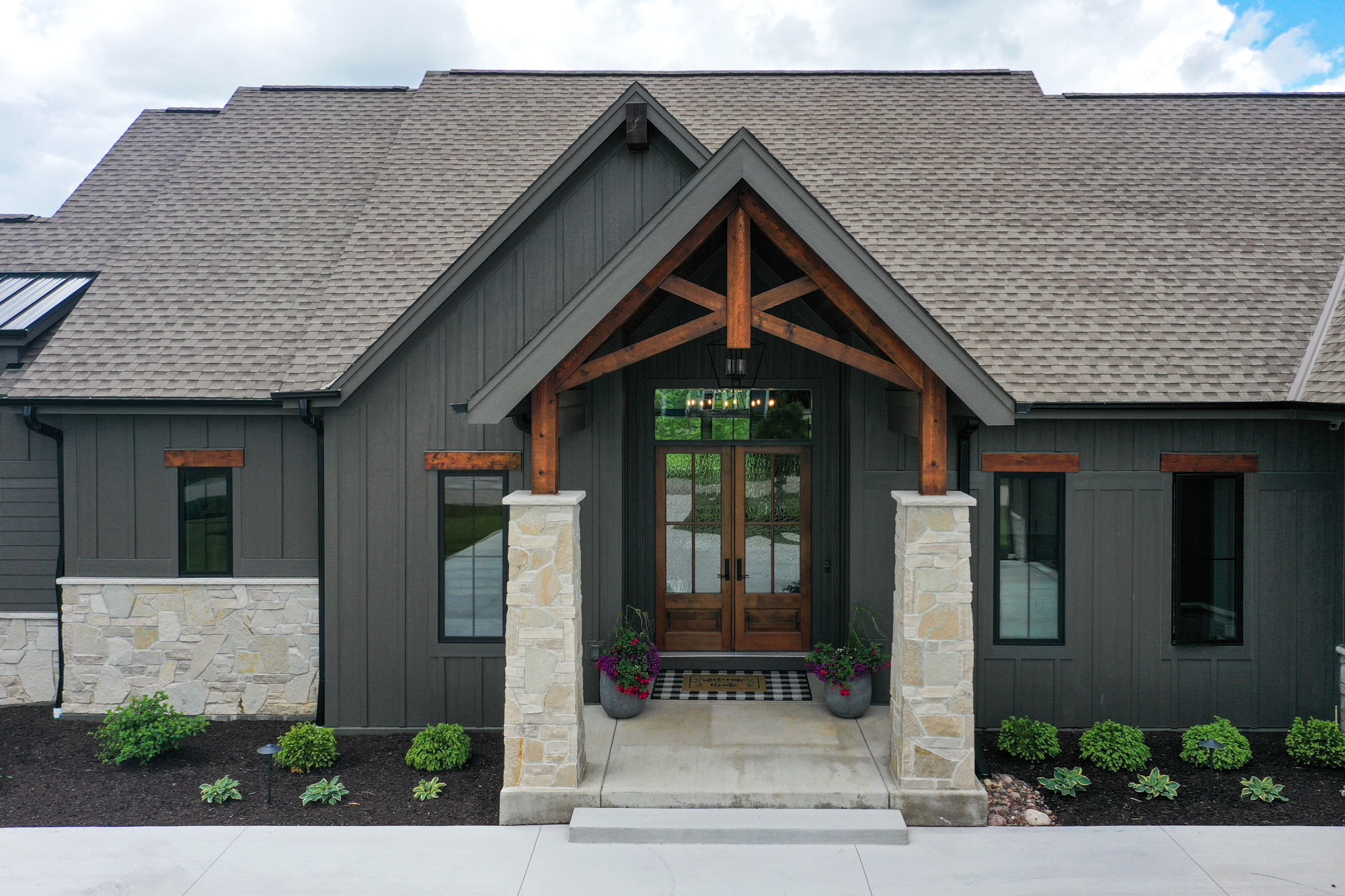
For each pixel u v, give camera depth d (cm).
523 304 870
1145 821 664
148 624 923
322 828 663
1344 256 988
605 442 873
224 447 921
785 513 997
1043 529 862
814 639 991
